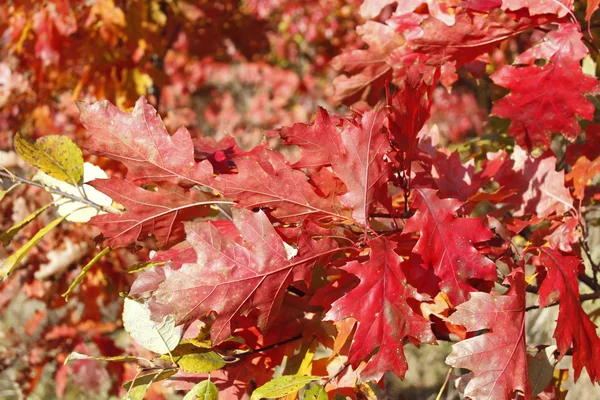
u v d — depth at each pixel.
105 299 3.44
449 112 5.44
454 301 1.12
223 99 7.11
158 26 3.81
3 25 3.78
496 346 1.09
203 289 1.09
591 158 1.40
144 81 3.62
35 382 3.45
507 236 1.17
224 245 1.10
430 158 1.34
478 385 1.08
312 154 1.12
